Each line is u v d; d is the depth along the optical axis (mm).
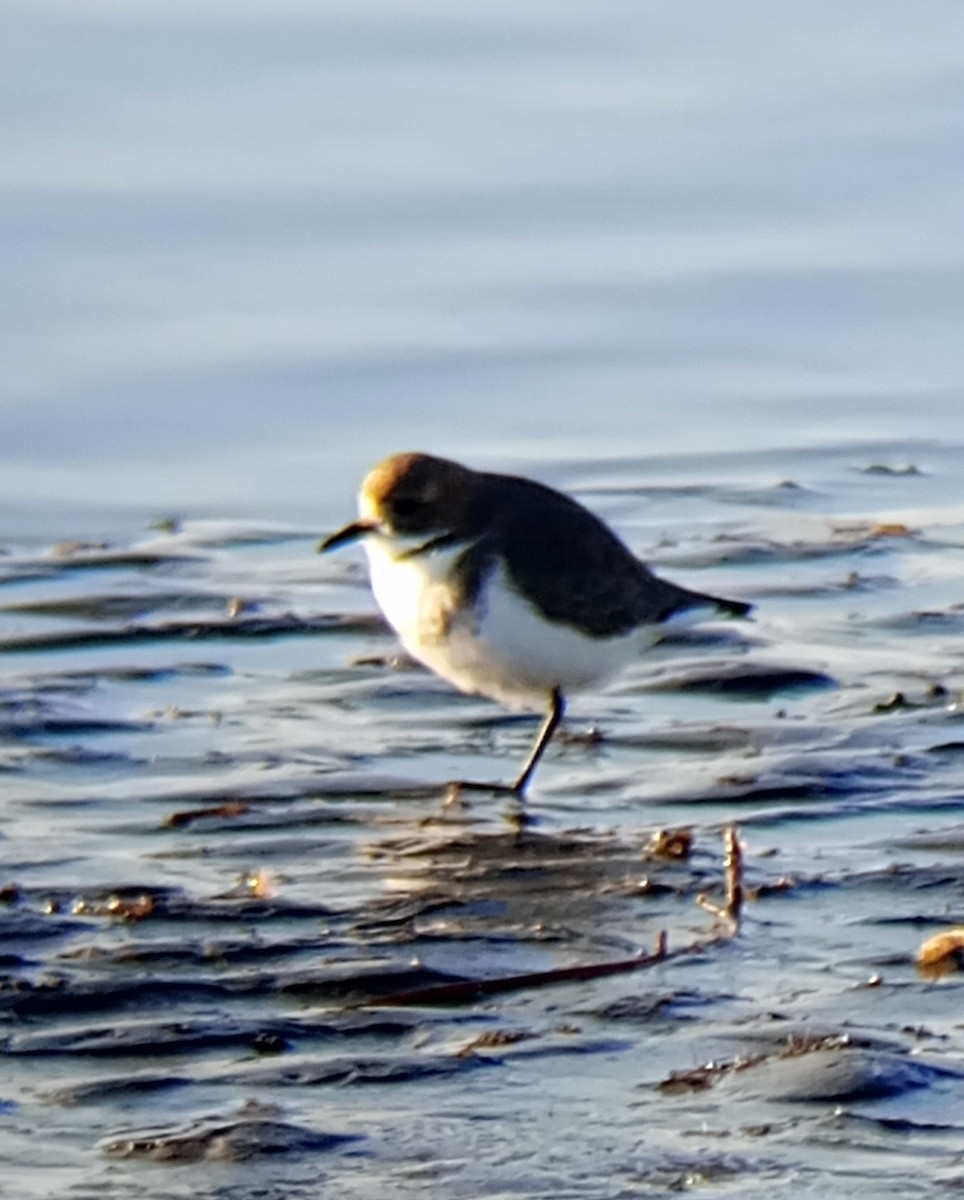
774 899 9828
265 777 11531
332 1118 7688
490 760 11938
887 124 23312
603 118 23453
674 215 21734
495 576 11719
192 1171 7312
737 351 19656
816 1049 8156
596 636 11891
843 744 11906
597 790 11430
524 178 22281
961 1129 7574
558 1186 7203
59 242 20875
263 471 17375
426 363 19172
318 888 10016
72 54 24297
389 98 23766
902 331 19875
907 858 10312
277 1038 8344
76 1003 8641
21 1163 7359
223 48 24688
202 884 10055
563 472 17406
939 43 25234
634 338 19688
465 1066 8094
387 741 12180
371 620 14156
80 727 12195
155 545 15766
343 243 21109
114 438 17938
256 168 22266
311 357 19062
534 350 19453
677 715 12555
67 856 10398
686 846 10469
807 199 22031
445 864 10352
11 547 15836
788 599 14531
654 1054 8188
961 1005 8641
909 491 17047
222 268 20656
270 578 15031
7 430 18000
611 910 9766
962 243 21203
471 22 25609
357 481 17188
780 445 17984
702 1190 7176
